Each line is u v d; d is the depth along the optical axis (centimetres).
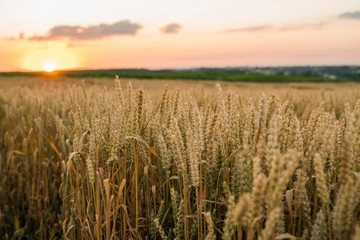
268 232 103
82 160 243
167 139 219
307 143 188
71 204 284
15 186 491
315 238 138
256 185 104
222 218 206
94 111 278
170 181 231
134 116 202
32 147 472
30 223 438
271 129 123
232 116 188
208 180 193
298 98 645
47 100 586
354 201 131
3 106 673
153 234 217
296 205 151
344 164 119
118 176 242
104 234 235
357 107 172
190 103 303
